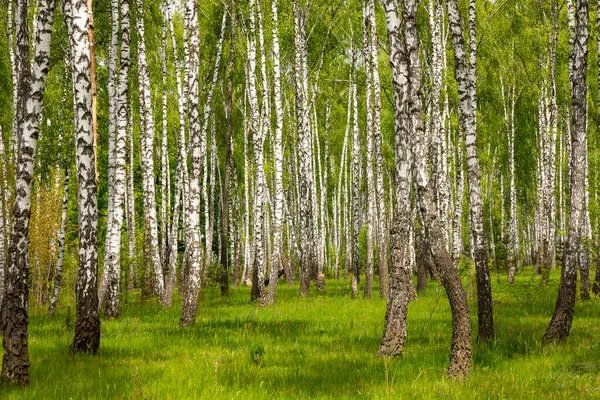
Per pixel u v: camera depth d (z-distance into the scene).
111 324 15.20
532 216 53.50
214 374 8.71
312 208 33.91
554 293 21.50
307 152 29.22
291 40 29.67
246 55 28.91
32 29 22.59
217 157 39.47
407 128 10.72
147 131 21.44
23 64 10.05
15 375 8.24
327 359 9.98
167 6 23.62
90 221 10.85
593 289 21.08
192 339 12.27
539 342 10.86
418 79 9.31
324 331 13.38
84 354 10.51
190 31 15.30
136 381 7.98
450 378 8.27
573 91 11.88
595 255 22.38
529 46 31.39
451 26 11.96
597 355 9.53
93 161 10.91
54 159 20.83
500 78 35.88
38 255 21.95
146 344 11.74
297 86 25.89
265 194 32.44
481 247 11.45
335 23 30.48
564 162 43.59
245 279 37.59
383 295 22.12
